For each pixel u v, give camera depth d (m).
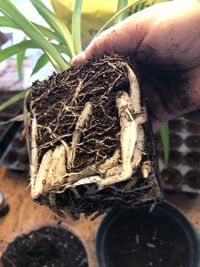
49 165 0.13
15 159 0.31
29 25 0.17
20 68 0.25
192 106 0.22
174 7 0.17
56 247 0.24
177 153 0.30
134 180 0.13
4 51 0.19
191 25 0.17
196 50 0.18
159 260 0.22
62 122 0.14
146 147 0.14
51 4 0.25
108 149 0.13
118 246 0.23
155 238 0.23
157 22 0.17
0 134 0.34
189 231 0.22
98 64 0.15
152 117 0.23
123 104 0.14
